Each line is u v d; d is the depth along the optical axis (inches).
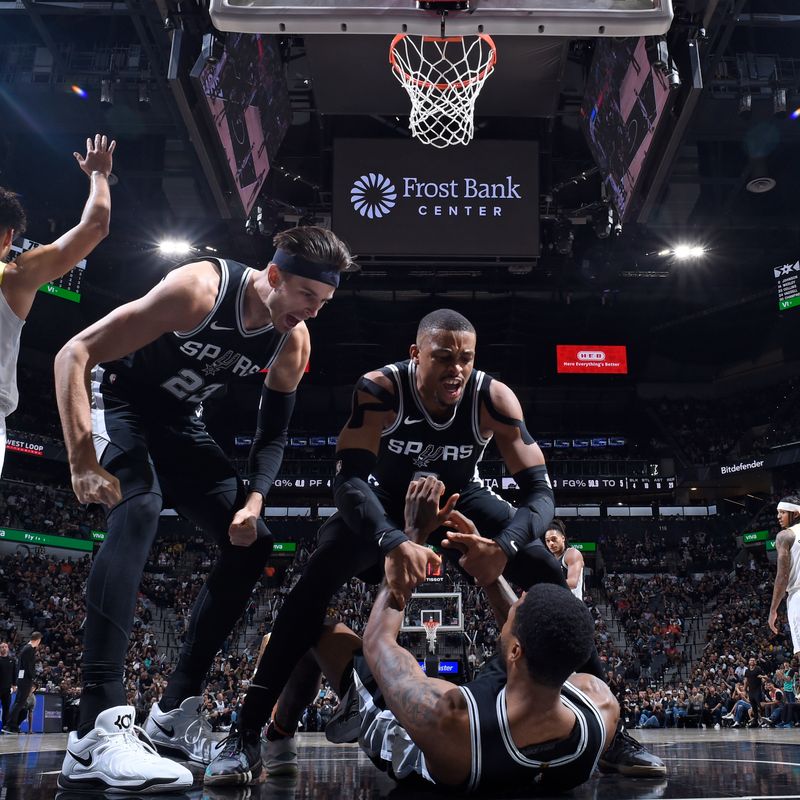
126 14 575.5
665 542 1062.4
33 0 570.3
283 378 108.4
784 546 212.5
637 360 1195.3
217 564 105.0
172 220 794.2
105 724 81.9
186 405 106.0
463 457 101.9
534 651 67.3
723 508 1152.8
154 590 920.3
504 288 1002.1
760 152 701.9
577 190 690.2
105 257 947.3
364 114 534.3
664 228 824.3
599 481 1135.6
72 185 807.7
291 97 585.9
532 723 70.2
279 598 893.8
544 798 74.2
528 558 100.2
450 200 572.1
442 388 92.0
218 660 727.7
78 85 636.1
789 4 599.8
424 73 380.5
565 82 562.9
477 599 756.0
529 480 98.3
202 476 105.9
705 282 1059.3
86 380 89.3
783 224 805.9
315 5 198.1
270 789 84.0
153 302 93.2
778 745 191.2
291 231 94.6
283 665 93.3
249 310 98.0
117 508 92.5
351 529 96.7
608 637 841.5
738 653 737.6
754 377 1190.9
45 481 1082.7
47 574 880.3
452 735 69.9
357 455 94.7
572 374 1189.1
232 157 426.6
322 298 95.1
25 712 454.9
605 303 1101.1
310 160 654.5
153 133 700.0
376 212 569.9
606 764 99.1
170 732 102.9
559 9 195.9
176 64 355.6
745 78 609.9
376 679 78.0
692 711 588.7
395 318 1121.4
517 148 579.2
